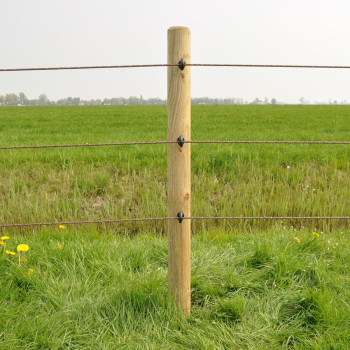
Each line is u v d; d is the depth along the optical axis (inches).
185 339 95.7
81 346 94.0
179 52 91.1
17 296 112.7
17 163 287.0
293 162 307.3
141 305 104.9
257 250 136.3
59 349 93.7
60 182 253.6
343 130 572.1
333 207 209.3
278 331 99.4
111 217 202.8
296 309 109.3
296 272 129.6
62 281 120.6
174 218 98.3
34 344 92.7
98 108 1397.6
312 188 241.6
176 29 90.2
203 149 336.2
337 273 129.6
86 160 303.1
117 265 131.0
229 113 1016.9
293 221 207.2
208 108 1369.3
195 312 107.8
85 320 102.3
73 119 793.6
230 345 94.7
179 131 94.3
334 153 327.6
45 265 130.6
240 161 293.1
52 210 206.8
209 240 166.1
